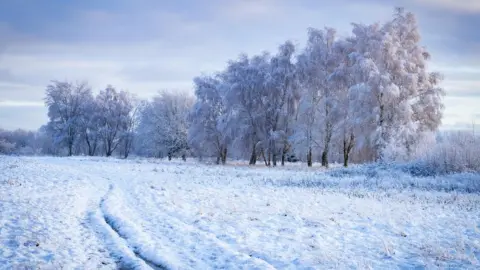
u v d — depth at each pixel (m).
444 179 22.25
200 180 24.73
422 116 37.19
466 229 10.78
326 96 40.59
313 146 41.88
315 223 11.44
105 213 12.61
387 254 8.21
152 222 11.39
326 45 41.41
